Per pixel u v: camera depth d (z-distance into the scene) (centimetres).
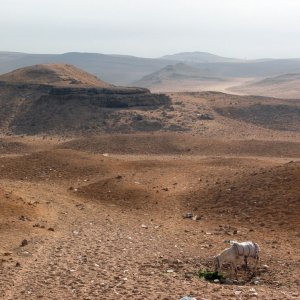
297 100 15388
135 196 3941
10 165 5141
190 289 1925
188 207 3625
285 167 3988
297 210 3183
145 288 1953
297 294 1880
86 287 1984
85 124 11362
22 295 1895
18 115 12319
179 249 2664
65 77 14938
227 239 2875
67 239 2770
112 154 8300
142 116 11650
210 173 4500
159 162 5200
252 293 1859
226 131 11206
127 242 2784
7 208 3186
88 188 4241
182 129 11081
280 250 2633
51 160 5228
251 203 3438
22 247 2528
